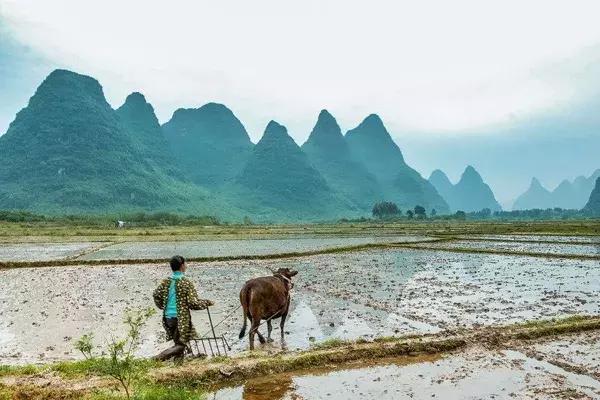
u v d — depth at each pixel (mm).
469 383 8969
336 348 10789
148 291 20750
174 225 135125
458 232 68375
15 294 20109
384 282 22672
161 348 11523
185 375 9109
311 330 13305
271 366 9758
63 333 13141
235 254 38969
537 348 11062
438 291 19766
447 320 14281
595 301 17172
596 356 10445
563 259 32625
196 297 9922
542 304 16656
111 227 109312
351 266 30109
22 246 49219
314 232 79312
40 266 31422
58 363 9555
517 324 12859
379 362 10336
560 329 12312
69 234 69438
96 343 12055
